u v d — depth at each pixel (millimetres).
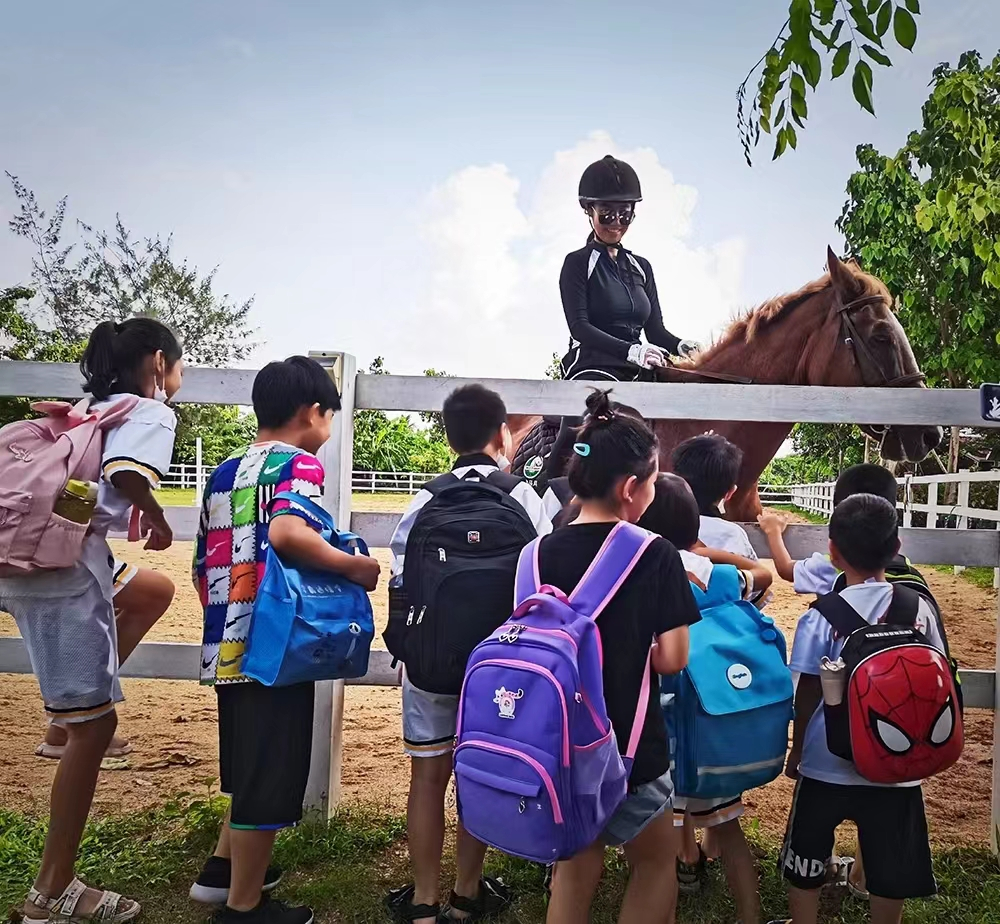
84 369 2873
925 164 5223
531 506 2758
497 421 2891
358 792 4051
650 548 2162
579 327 4551
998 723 3471
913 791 2566
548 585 2158
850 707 2432
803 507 24297
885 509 2592
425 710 2754
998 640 3506
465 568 2455
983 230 6398
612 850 3354
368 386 3713
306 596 2543
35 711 5512
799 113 2684
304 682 2617
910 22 2459
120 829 3504
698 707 2459
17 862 3172
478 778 2000
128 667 3652
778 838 3572
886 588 2590
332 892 3025
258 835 2586
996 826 3459
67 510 2629
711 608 2600
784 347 4891
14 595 2688
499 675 2020
